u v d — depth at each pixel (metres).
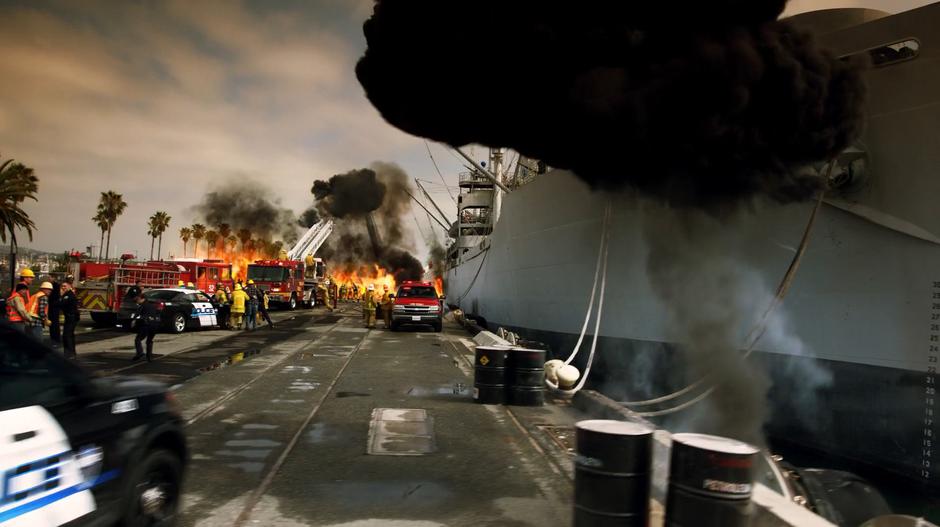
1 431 2.80
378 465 6.20
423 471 6.05
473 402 9.76
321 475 5.85
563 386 10.27
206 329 23.73
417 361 14.84
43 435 3.03
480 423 8.25
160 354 15.29
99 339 18.70
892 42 8.52
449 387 11.11
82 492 3.26
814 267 9.27
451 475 5.93
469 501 5.21
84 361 13.55
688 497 3.44
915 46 8.30
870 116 8.68
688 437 3.70
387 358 15.34
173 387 10.59
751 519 3.44
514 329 20.70
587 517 3.76
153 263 25.75
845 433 8.88
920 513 7.66
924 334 8.10
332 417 8.43
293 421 8.14
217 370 12.71
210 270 28.75
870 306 8.64
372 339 20.62
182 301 21.28
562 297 16.22
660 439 5.75
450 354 16.52
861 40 8.88
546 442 7.29
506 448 6.98
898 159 8.41
